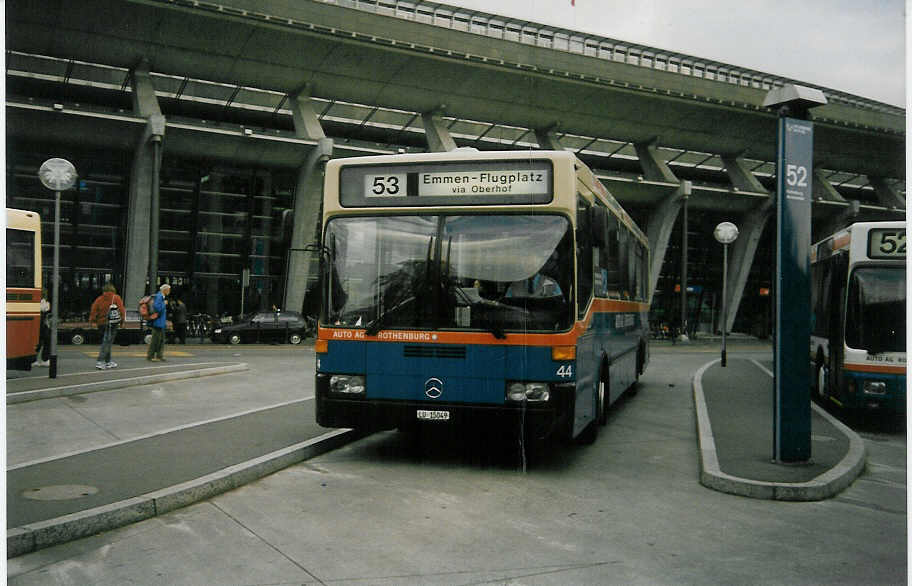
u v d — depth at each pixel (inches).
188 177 1437.0
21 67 1317.7
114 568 171.2
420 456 309.3
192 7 1250.6
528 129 1804.9
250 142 1376.7
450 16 1536.7
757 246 2246.6
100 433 338.6
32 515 195.0
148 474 244.2
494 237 276.4
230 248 1508.4
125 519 204.5
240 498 235.9
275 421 360.5
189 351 944.3
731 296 2132.1
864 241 414.0
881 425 441.4
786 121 280.7
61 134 1246.9
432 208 282.2
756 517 226.1
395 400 276.7
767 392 536.7
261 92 1524.4
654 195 1876.2
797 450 284.8
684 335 1774.1
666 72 1731.1
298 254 1509.6
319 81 1457.9
